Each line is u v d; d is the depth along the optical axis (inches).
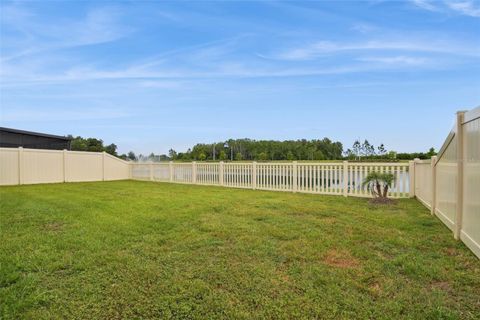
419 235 174.1
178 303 98.3
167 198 333.4
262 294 103.6
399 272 121.0
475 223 139.2
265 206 274.7
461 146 162.6
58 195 363.3
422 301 97.7
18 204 290.4
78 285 111.7
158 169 626.2
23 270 125.9
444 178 204.5
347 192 362.3
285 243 159.2
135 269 125.6
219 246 155.3
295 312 92.1
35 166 552.4
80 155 618.2
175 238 169.5
